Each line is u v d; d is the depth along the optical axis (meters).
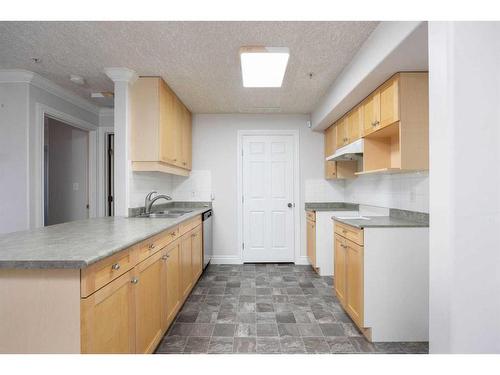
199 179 4.09
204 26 1.85
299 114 4.07
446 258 1.16
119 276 1.31
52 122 3.87
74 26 1.85
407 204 2.43
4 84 2.61
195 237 3.03
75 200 3.83
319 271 3.49
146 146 2.66
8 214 2.64
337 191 4.09
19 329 1.05
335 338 2.03
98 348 1.13
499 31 1.15
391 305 2.00
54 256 1.07
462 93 1.14
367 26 1.86
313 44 2.09
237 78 2.73
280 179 4.11
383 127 2.19
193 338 2.02
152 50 2.17
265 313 2.43
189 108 3.77
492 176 1.15
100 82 2.79
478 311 1.14
